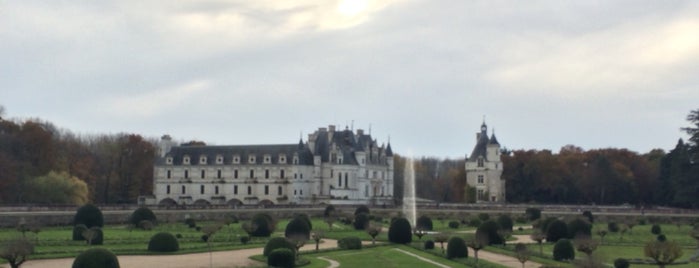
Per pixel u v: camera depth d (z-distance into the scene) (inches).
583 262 2952.8
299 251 4062.5
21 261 3065.9
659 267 3412.9
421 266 3489.2
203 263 3526.1
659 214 7121.1
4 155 7741.1
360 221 5890.8
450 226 6259.8
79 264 2837.1
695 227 5541.3
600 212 7386.8
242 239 4552.2
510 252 4092.0
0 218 5172.2
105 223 5999.0
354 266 3464.6
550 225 4768.7
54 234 4854.8
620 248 4461.1
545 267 3088.1
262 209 7411.4
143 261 3599.9
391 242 4675.2
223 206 7460.6
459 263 3639.3
